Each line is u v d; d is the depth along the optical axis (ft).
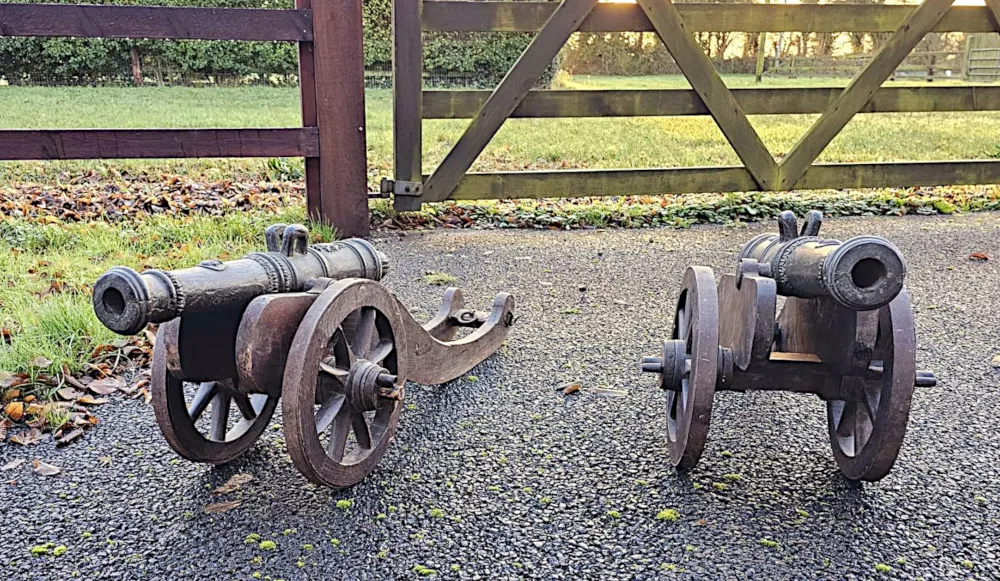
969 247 18.75
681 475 8.86
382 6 55.62
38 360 10.93
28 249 16.35
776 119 45.55
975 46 68.69
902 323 7.93
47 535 7.77
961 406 10.62
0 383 10.43
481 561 7.38
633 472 8.91
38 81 53.57
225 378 8.14
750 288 8.29
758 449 9.47
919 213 22.74
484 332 11.82
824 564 7.34
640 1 19.45
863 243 6.69
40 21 15.78
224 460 8.91
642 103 20.08
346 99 18.20
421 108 19.38
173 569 7.27
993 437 9.77
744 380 8.62
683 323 9.79
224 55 56.03
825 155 31.55
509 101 19.52
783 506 8.25
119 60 54.44
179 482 8.72
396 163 19.58
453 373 11.05
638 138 36.01
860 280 6.94
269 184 24.67
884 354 8.06
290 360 7.54
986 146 33.76
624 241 19.60
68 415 10.00
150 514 8.12
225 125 34.76
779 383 8.60
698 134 37.50
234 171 26.53
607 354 12.44
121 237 17.37
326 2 17.47
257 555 7.46
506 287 15.79
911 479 8.80
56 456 9.25
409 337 9.78
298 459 7.65
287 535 7.75
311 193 18.95
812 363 8.50
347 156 18.61
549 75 56.13
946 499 8.42
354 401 8.20
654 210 22.38
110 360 11.67
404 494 8.46
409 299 14.93
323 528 7.87
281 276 8.04
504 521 7.98
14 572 7.22
